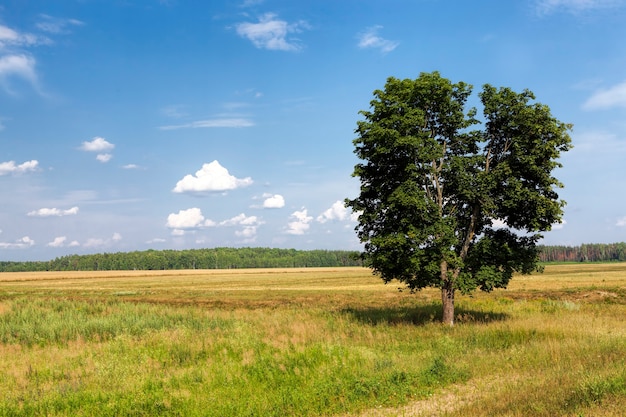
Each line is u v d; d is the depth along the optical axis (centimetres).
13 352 1806
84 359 1588
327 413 1021
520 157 2206
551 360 1338
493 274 2261
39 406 1088
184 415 1025
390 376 1223
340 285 7675
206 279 11350
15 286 9050
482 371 1298
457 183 2291
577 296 4181
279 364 1424
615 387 936
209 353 1680
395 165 2331
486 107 2350
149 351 1711
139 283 9856
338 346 1612
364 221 2377
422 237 2158
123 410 1053
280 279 10619
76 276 14300
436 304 3419
